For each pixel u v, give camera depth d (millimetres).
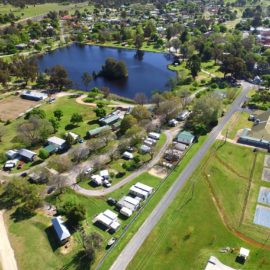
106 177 115688
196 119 155250
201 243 89062
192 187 111062
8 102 188750
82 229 93000
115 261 83375
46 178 114375
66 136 139500
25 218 97750
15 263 83000
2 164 126250
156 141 140625
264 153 132000
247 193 109312
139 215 98438
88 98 194875
